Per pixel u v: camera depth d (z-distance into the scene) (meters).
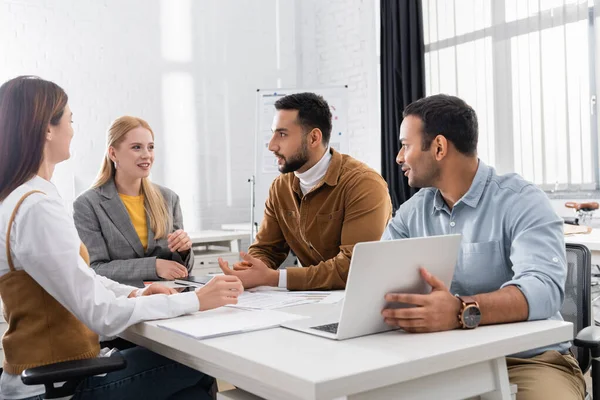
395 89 4.89
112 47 4.70
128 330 1.41
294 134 2.17
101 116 4.65
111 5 4.69
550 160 4.07
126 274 2.28
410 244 1.13
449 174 1.53
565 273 1.36
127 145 2.51
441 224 1.61
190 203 5.09
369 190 2.11
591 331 1.45
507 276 1.50
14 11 4.29
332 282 1.85
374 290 1.12
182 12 5.05
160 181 4.96
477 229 1.52
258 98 4.68
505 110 4.32
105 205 2.48
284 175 2.32
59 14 4.46
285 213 2.30
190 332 1.20
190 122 5.09
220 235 4.28
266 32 5.51
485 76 4.44
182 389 1.64
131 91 4.80
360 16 5.35
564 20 3.95
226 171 5.26
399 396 1.00
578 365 1.57
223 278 1.48
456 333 1.15
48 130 1.47
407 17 4.86
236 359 1.03
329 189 2.17
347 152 4.59
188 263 2.52
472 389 1.10
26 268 1.34
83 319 1.35
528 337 1.14
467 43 4.55
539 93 4.12
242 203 5.34
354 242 2.06
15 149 1.41
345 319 1.11
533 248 1.38
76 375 1.17
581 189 3.91
